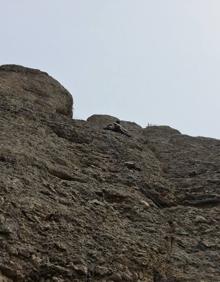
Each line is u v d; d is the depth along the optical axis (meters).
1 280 7.91
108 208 11.64
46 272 8.51
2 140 12.87
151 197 13.78
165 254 10.70
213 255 11.10
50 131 15.56
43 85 23.61
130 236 10.72
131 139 18.88
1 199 9.73
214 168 17.28
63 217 10.19
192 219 12.88
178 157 19.06
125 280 9.20
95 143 16.19
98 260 9.34
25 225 9.32
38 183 11.20
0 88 19.30
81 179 12.71
